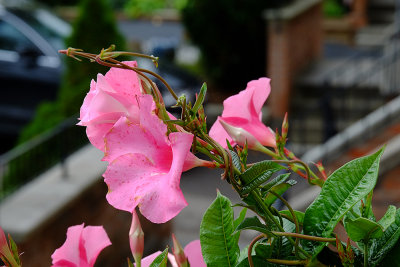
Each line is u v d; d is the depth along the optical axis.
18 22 10.32
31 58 10.05
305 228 1.12
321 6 11.48
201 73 12.80
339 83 10.05
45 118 8.02
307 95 10.56
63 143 6.07
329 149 6.71
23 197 5.46
